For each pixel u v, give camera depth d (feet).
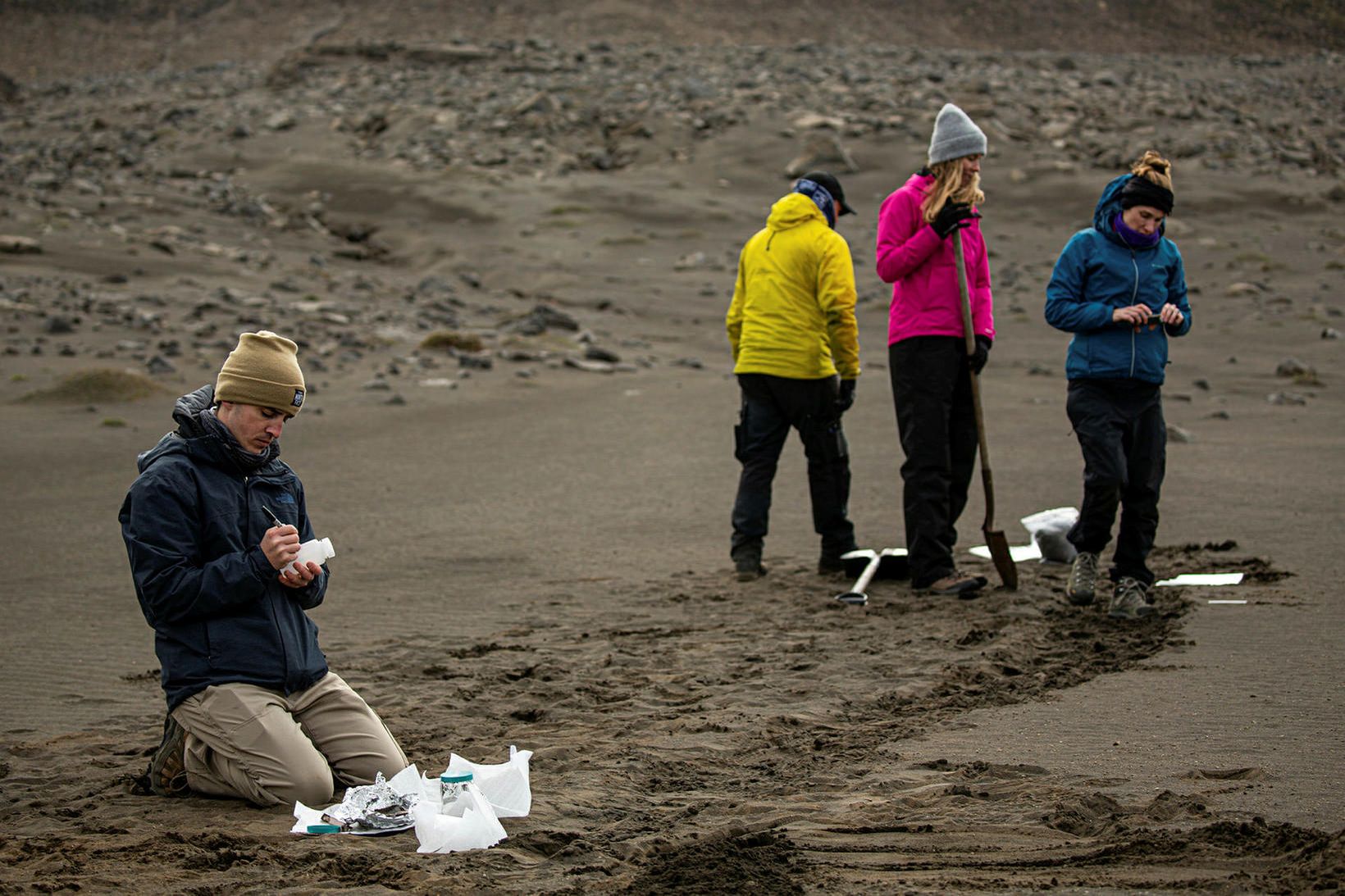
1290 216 111.34
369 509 33.06
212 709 13.37
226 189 124.47
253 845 11.91
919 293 22.93
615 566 26.53
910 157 130.93
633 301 86.02
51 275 80.79
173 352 60.59
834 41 263.29
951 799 12.70
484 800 12.06
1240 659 17.69
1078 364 21.11
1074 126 140.67
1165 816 11.93
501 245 104.94
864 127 139.44
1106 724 15.14
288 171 131.75
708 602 23.24
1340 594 21.01
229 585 13.23
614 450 41.24
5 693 18.44
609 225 112.27
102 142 144.46
